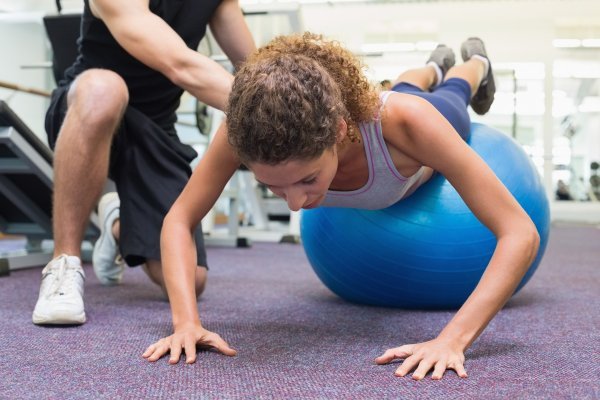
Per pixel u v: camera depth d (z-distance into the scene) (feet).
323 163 2.81
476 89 6.15
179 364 3.22
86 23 4.89
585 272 7.48
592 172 21.59
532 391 2.78
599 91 22.08
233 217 11.75
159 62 4.03
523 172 4.83
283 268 7.83
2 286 5.91
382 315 4.70
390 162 3.52
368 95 3.21
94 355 3.40
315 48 3.10
